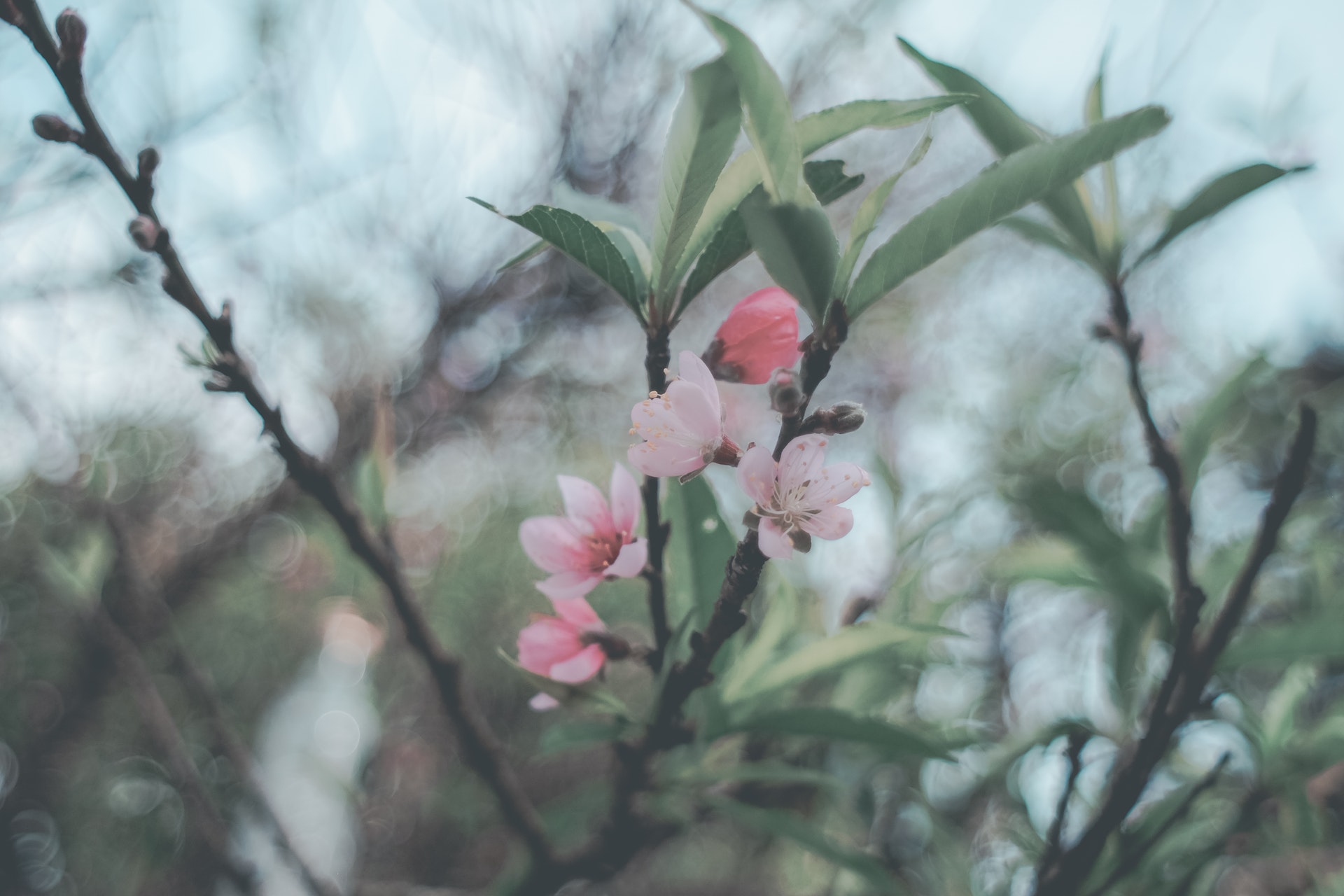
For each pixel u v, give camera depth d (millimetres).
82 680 1129
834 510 422
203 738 1243
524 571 1575
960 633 473
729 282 1631
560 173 1474
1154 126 412
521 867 523
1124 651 553
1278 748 540
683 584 490
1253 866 667
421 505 1586
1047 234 515
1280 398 1131
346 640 1380
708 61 400
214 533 1305
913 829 690
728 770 500
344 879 796
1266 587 699
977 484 718
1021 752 521
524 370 1609
